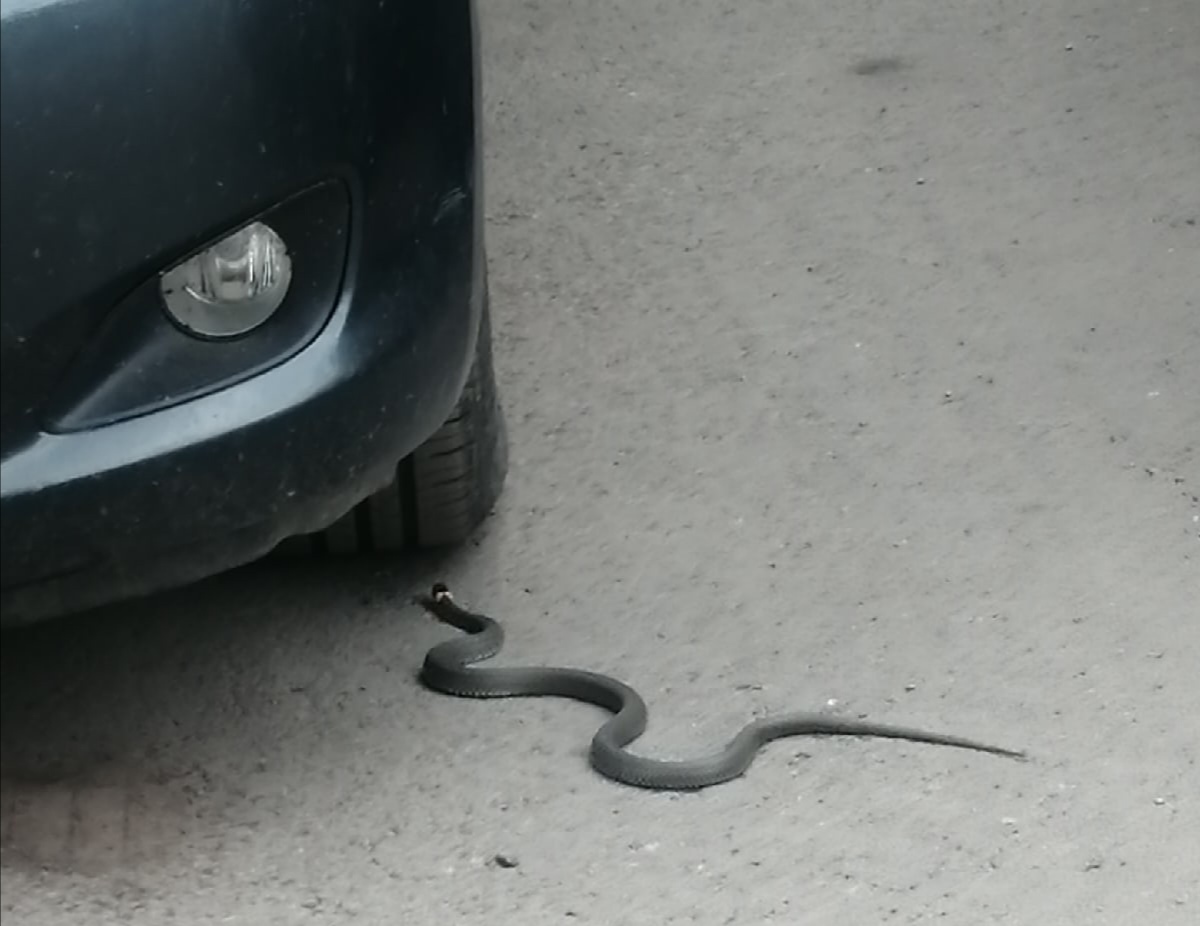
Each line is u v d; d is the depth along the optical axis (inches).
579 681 147.9
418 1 119.9
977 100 255.0
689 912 122.9
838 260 217.2
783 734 142.2
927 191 231.9
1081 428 183.9
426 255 123.4
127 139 109.0
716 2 292.7
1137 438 181.9
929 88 259.4
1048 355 196.5
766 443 183.5
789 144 246.1
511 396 191.3
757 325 204.5
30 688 149.1
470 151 125.7
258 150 113.3
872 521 170.7
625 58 274.5
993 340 199.8
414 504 157.9
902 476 177.3
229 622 158.4
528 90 265.1
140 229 110.6
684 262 218.4
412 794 136.1
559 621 158.1
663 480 177.8
